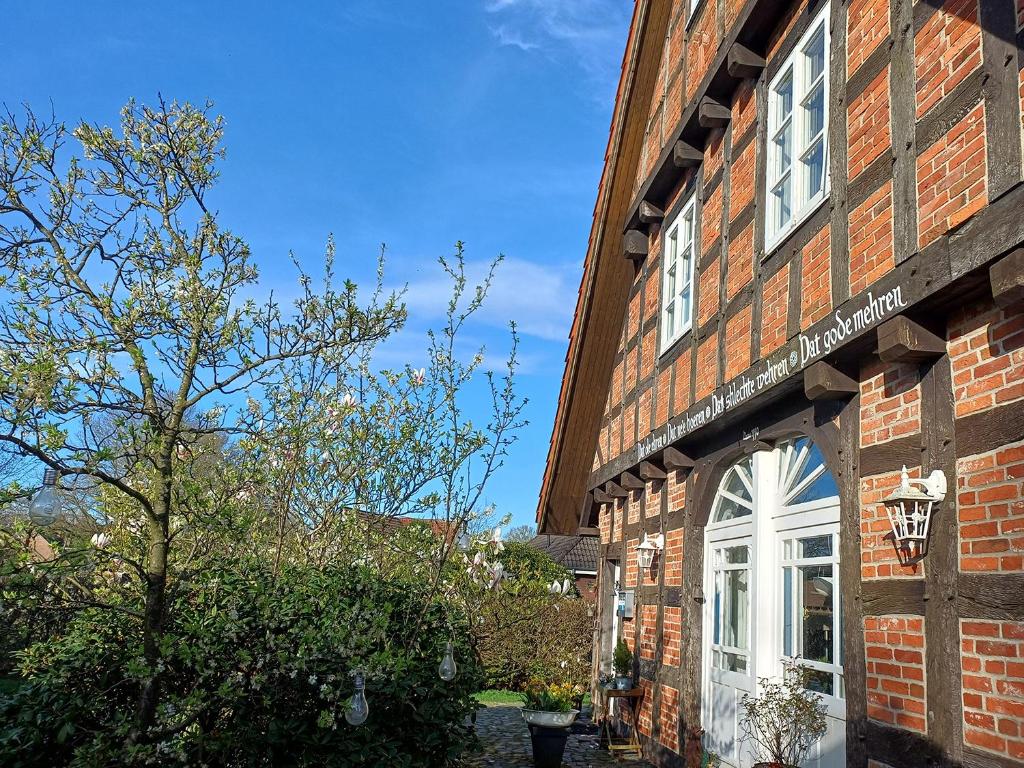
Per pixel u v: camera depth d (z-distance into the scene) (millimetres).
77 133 4367
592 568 21719
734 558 7383
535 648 14852
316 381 5359
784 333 6090
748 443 6930
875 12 5168
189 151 4504
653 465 9289
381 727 5121
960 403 4145
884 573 4664
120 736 4086
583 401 12469
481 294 5875
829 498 5816
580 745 9773
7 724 4340
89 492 5562
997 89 3910
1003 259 3645
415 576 6141
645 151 10750
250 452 4910
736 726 7051
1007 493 3760
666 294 9555
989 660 3764
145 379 4047
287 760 4633
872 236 4918
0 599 3977
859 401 5117
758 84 7160
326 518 5777
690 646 7949
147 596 4281
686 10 9359
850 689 4871
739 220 7297
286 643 4508
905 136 4656
